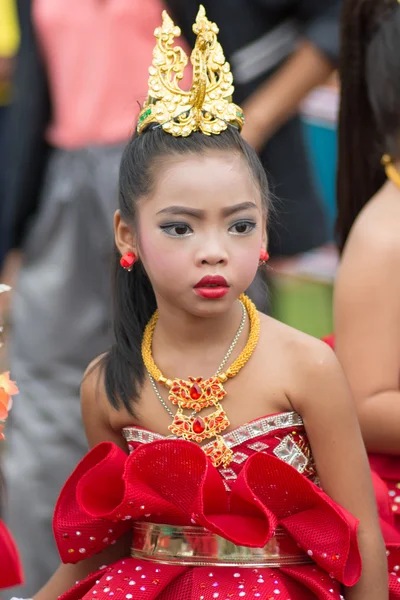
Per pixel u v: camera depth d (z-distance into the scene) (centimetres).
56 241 977
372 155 701
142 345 562
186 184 524
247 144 543
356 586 552
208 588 526
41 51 965
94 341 980
